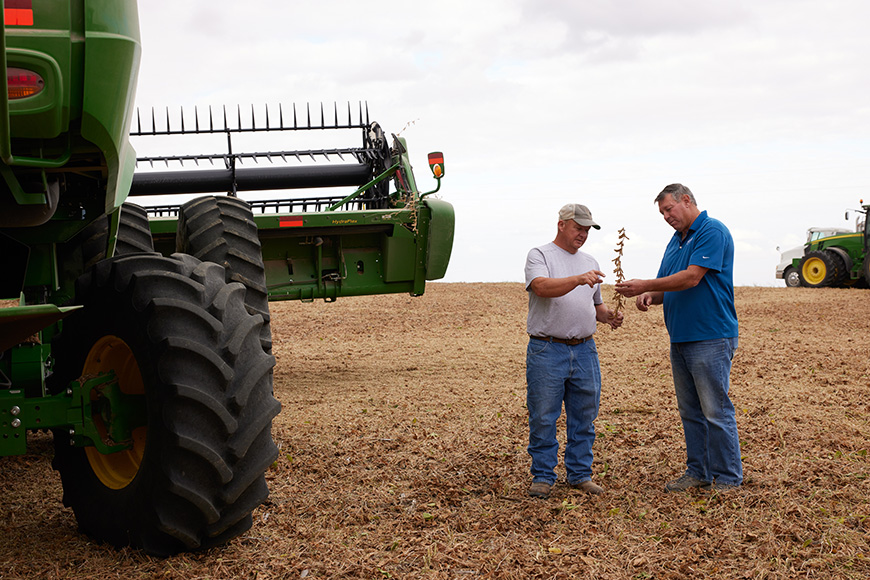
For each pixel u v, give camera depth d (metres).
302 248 8.35
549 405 4.60
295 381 8.66
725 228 4.73
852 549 3.61
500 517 4.15
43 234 3.86
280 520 4.08
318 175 9.30
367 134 9.59
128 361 3.66
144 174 9.01
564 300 4.62
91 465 3.77
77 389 3.44
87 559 3.48
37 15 3.04
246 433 3.39
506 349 10.84
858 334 11.47
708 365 4.62
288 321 14.21
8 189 3.47
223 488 3.36
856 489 4.41
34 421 3.41
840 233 22.98
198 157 9.09
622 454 5.39
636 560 3.51
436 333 12.66
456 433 6.03
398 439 5.83
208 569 3.39
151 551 3.44
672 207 4.77
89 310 3.65
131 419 3.60
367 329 13.21
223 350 3.40
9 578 3.29
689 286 4.61
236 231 6.12
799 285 21.05
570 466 4.71
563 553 3.64
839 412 6.35
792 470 4.80
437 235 8.27
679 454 5.35
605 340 11.26
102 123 3.23
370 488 4.70
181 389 3.25
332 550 3.66
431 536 3.87
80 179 3.85
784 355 9.39
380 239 8.46
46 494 4.55
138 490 3.41
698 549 3.64
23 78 3.05
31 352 3.91
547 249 4.79
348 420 6.52
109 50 3.16
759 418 6.17
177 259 3.66
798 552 3.58
